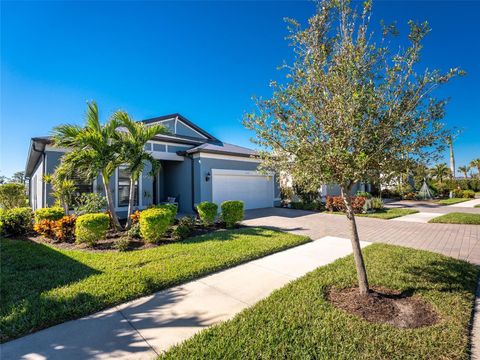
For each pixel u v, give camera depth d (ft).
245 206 51.75
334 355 7.76
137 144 27.25
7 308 10.87
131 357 8.05
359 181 11.07
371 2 10.48
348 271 15.21
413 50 10.21
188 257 18.15
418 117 10.30
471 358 7.85
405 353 7.85
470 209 53.11
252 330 9.14
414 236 26.81
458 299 11.41
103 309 11.26
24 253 19.51
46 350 8.41
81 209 29.96
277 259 18.71
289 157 11.80
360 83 10.07
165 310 11.15
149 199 43.60
